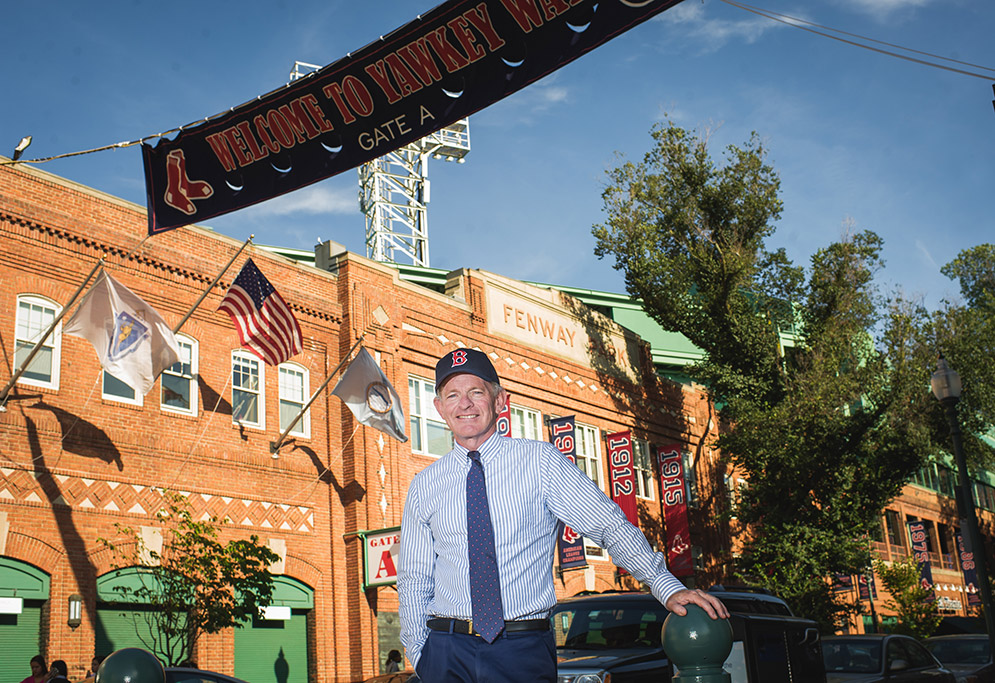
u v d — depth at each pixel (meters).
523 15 10.92
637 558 3.73
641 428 34.00
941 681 12.81
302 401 22.56
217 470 20.17
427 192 39.25
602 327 33.47
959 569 56.59
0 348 16.97
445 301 26.84
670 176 32.53
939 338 33.44
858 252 32.09
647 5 10.50
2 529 16.34
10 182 17.83
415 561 3.83
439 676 3.60
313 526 21.89
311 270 23.47
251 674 19.91
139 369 16.09
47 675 14.54
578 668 8.14
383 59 11.55
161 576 16.91
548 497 3.72
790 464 29.50
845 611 30.61
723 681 3.82
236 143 12.48
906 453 30.64
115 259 19.17
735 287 31.83
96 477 17.94
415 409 25.16
